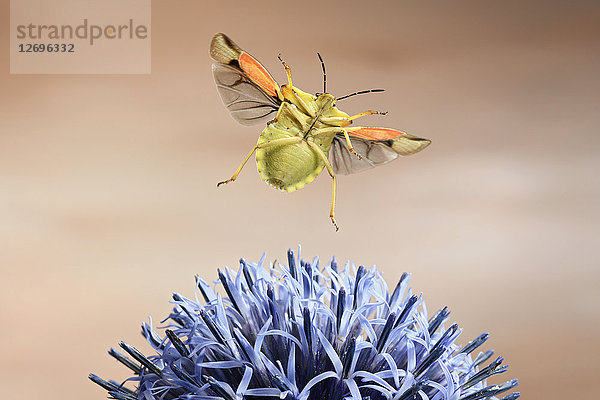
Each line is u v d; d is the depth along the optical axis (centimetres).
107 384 21
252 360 21
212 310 21
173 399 21
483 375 21
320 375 21
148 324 22
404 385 21
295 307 21
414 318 22
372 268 22
